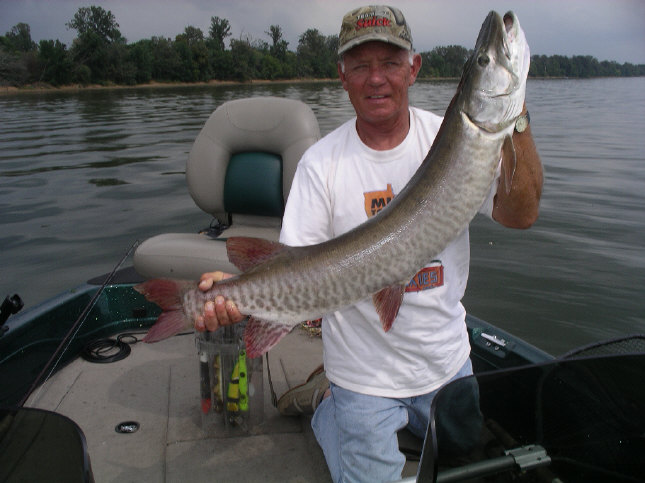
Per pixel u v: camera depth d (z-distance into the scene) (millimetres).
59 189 9633
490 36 2168
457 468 1562
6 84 46719
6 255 6613
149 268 4285
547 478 1620
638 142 13570
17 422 1676
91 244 6984
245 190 4992
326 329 2596
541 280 5836
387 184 2488
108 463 2934
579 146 13062
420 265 2305
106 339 4258
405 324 2439
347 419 2518
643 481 1658
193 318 2346
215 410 3156
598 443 1657
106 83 52750
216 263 4160
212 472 2881
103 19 66875
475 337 3678
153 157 12539
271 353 4129
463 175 2240
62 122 19984
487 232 7266
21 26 78250
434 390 2557
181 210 8391
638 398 1710
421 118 2564
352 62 2344
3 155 12812
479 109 2188
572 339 4773
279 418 3350
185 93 38781
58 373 3834
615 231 7113
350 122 2588
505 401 1662
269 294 2312
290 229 2566
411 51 2375
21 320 3672
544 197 8617
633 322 5027
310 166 2555
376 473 2459
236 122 4988
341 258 2270
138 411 3396
